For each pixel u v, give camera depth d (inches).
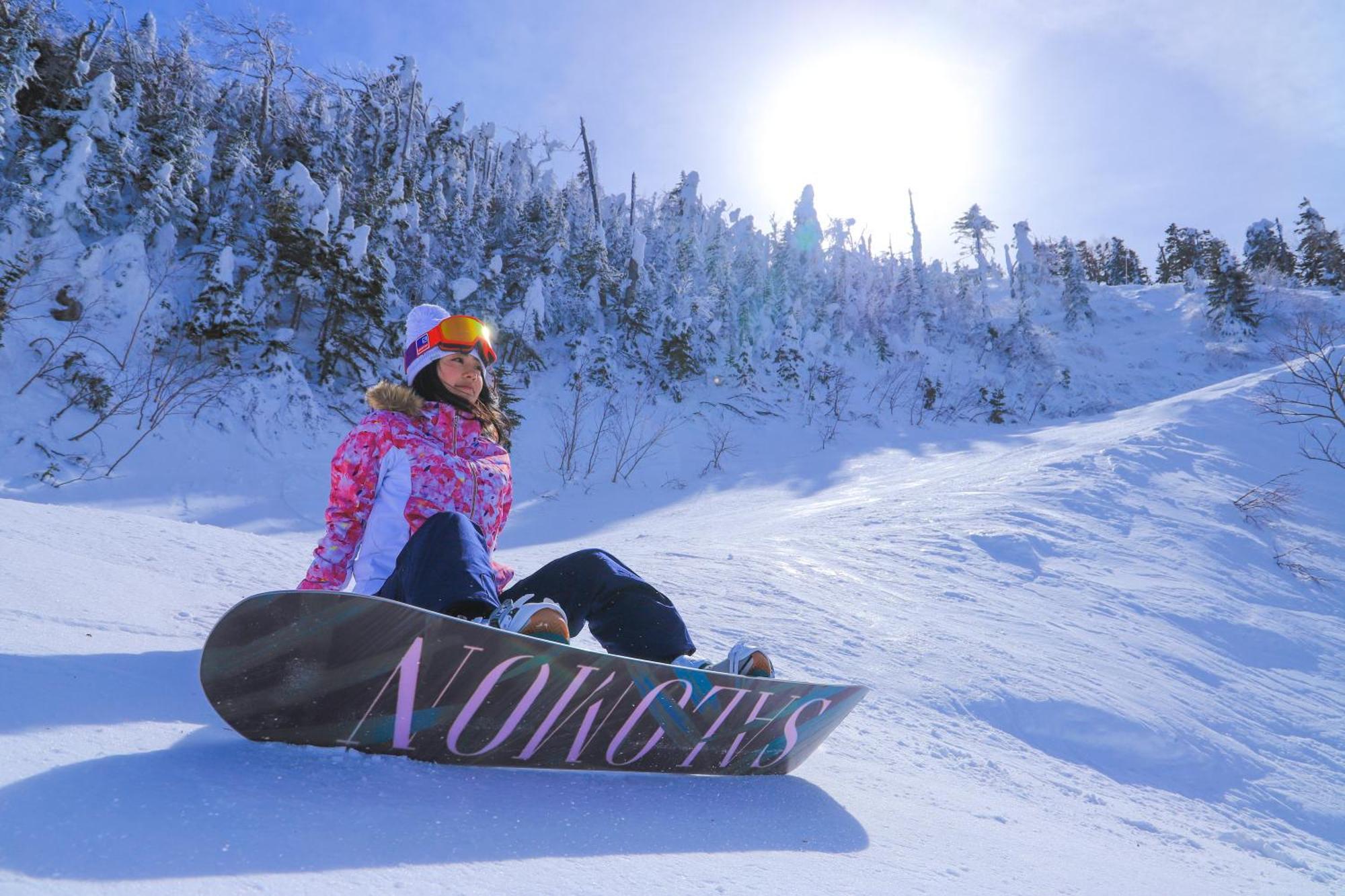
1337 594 458.9
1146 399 1766.7
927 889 43.7
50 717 39.9
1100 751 193.5
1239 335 1964.8
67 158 750.5
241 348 844.0
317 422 805.2
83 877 24.8
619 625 65.5
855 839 52.0
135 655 57.4
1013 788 125.9
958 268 2512.3
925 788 86.6
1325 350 930.7
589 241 1384.1
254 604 39.6
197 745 40.5
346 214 1005.2
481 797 41.6
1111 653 279.4
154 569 111.5
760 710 59.1
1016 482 615.5
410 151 1350.9
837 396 1359.5
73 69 877.8
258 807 33.2
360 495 62.4
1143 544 469.1
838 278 1870.1
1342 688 316.5
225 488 681.0
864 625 232.2
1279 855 143.4
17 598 67.4
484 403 69.5
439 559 53.7
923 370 1651.1
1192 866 96.9
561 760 50.2
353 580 71.1
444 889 29.4
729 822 48.3
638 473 996.6
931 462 1013.8
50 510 140.7
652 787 52.3
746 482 975.0
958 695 188.9
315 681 41.1
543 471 957.2
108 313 745.6
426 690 43.4
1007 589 337.1
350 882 28.3
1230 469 682.2
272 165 1028.5
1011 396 1680.6
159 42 1097.4
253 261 882.1
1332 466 722.2
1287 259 2839.6
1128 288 2605.8
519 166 1961.1
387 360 910.4
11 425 629.9
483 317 1107.3
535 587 66.3
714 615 211.3
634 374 1254.3
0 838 26.2
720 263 1541.6
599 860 36.0
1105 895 55.1
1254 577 450.3
